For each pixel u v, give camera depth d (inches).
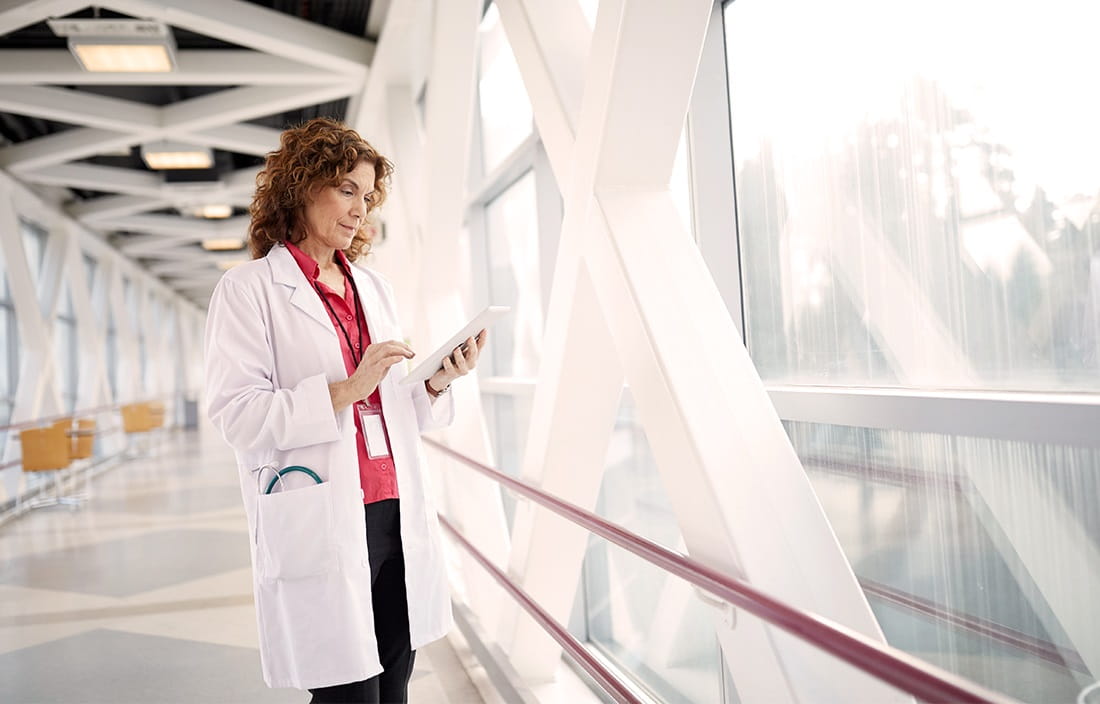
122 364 615.2
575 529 124.0
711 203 122.4
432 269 205.0
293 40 249.8
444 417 83.8
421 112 298.8
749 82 118.0
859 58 95.9
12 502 351.9
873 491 92.1
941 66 84.2
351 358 75.6
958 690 37.0
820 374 106.1
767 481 80.4
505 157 210.7
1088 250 69.4
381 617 74.9
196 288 963.3
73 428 428.5
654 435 85.3
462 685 142.5
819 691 68.8
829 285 103.3
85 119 306.5
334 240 75.2
